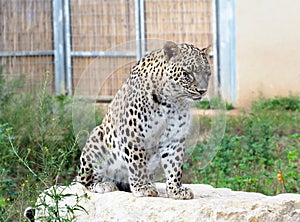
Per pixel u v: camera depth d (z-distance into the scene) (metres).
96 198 14.93
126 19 33.81
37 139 21.81
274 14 33.09
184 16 33.53
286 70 33.19
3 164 21.00
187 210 13.94
